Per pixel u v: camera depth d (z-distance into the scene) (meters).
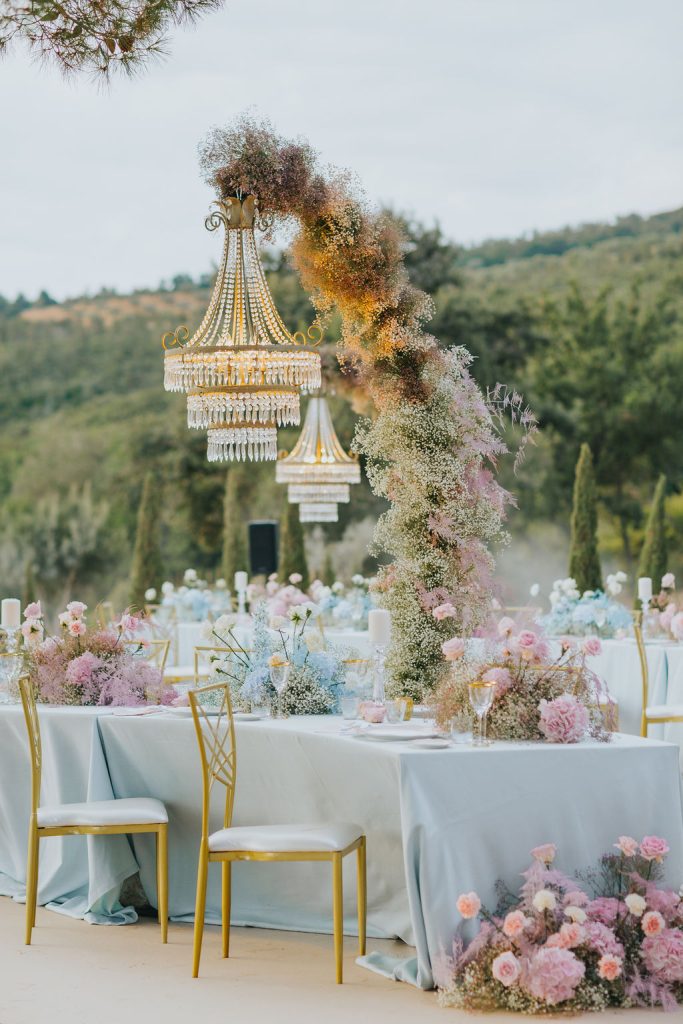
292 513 14.09
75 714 5.61
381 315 6.52
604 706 5.75
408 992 4.45
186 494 24.59
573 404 23.00
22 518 25.06
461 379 6.44
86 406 26.31
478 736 4.58
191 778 5.42
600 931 4.29
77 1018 4.21
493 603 6.55
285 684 5.26
